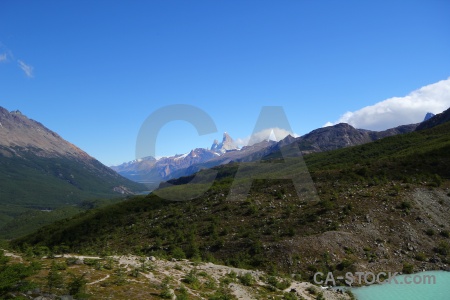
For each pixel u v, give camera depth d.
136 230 52.28
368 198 47.25
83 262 22.94
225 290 22.69
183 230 46.81
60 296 15.38
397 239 39.19
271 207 47.97
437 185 49.75
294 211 45.78
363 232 39.97
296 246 37.25
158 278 22.09
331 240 38.16
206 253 39.41
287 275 33.16
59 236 63.00
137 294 18.30
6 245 28.34
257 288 25.84
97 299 16.86
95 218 65.25
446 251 37.34
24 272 16.44
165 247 42.62
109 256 27.02
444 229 41.00
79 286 16.45
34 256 24.02
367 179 54.97
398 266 35.06
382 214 43.38
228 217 47.94
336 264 34.72
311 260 35.44
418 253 37.22
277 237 39.94
